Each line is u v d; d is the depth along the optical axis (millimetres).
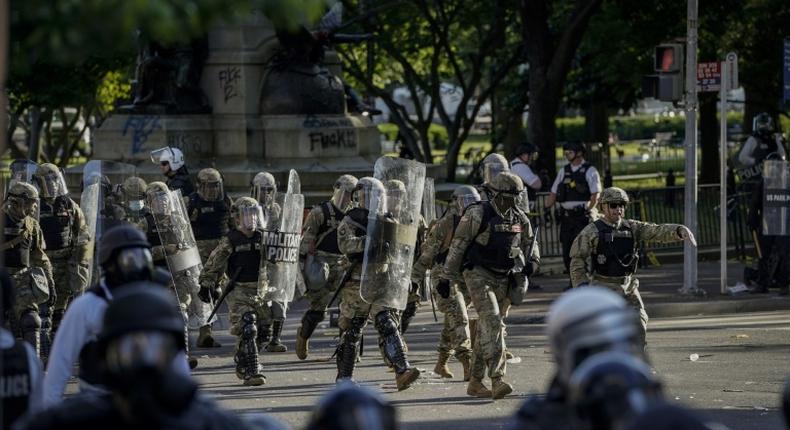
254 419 7941
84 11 9805
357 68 62562
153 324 7348
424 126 65188
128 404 7320
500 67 66938
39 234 22219
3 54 9289
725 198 33219
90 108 79875
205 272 21844
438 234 21500
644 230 20188
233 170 41562
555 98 50719
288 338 28109
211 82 42875
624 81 70938
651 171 94000
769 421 17844
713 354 24453
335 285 24062
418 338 28094
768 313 31281
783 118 95312
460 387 21375
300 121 42438
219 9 10305
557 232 39562
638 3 57812
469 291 19969
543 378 22141
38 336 21938
